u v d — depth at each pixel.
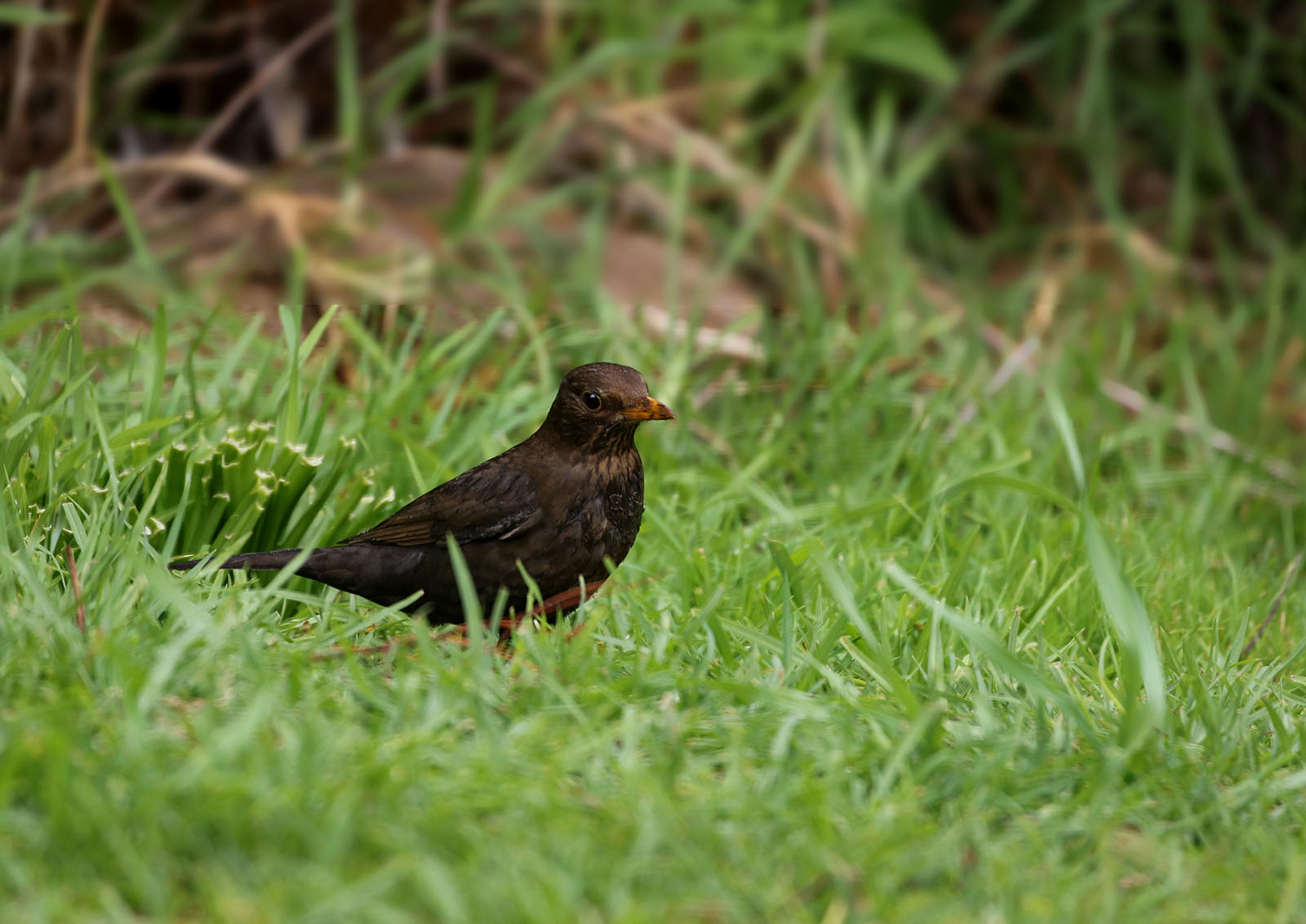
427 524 7.73
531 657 6.96
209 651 6.40
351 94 14.19
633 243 14.34
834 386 12.16
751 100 16.44
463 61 16.09
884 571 8.32
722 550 9.46
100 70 15.09
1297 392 14.72
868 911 5.02
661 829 5.27
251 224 13.45
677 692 6.76
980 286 15.80
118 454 8.68
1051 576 8.94
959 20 17.88
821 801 5.62
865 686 7.26
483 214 13.55
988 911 5.06
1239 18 18.05
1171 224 17.27
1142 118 17.89
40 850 4.93
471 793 5.46
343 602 8.28
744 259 14.49
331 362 10.88
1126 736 6.44
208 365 10.86
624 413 7.70
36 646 6.53
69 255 13.07
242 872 4.91
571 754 5.76
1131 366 14.73
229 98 15.54
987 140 17.30
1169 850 5.68
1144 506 11.76
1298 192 17.89
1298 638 8.99
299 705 6.25
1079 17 16.84
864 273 14.36
